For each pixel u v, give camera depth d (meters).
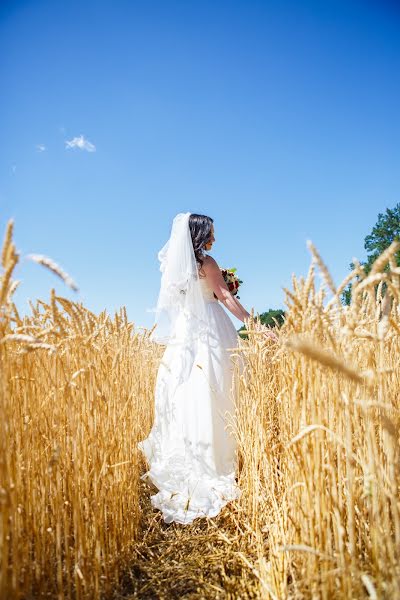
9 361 1.99
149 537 3.06
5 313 1.78
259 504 2.82
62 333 2.00
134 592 2.41
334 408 1.81
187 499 3.49
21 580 1.96
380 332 1.56
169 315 4.18
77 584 2.01
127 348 3.25
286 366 2.26
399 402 1.98
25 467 2.04
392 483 1.57
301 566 2.01
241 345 3.83
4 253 1.48
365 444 1.82
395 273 1.46
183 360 3.91
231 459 3.73
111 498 2.50
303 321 1.84
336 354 1.73
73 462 2.17
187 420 3.78
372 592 1.38
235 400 3.81
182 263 4.04
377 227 29.20
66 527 2.03
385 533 1.53
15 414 2.05
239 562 2.62
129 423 2.98
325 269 1.44
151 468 3.79
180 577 2.53
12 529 1.75
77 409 2.25
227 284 4.49
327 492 1.80
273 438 3.03
